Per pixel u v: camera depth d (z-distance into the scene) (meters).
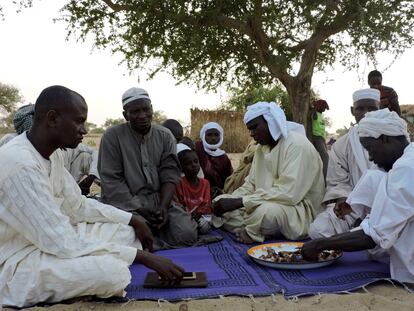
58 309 2.76
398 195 2.99
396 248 3.12
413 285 3.18
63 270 2.76
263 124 4.64
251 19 9.55
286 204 4.46
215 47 10.81
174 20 9.51
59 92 2.86
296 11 8.88
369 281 3.21
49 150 2.95
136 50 10.56
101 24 10.40
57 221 2.78
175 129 6.18
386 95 6.80
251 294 3.03
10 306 2.80
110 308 2.84
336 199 4.54
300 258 3.63
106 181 4.51
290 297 3.00
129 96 4.48
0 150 2.81
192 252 4.20
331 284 3.22
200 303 2.91
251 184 5.09
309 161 4.56
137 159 4.60
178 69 11.33
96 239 3.15
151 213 4.38
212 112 22.30
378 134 3.28
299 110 10.30
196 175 5.13
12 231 2.85
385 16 8.73
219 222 5.09
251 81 12.02
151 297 2.98
